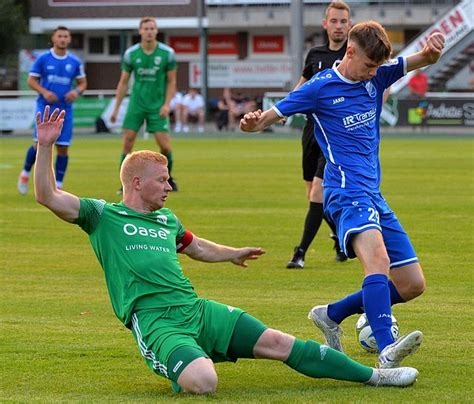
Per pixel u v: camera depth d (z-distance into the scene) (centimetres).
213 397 1203
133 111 3588
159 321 1238
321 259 2331
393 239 1421
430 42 1466
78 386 1305
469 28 9238
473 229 2767
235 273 2147
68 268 2216
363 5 10075
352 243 1384
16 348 1514
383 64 1467
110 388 1293
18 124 8269
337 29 2266
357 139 1432
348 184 1406
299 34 7656
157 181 1309
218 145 6662
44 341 1559
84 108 8469
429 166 4844
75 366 1412
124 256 1272
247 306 1806
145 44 3541
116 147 6444
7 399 1233
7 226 2852
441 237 2623
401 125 7900
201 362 1198
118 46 11325
